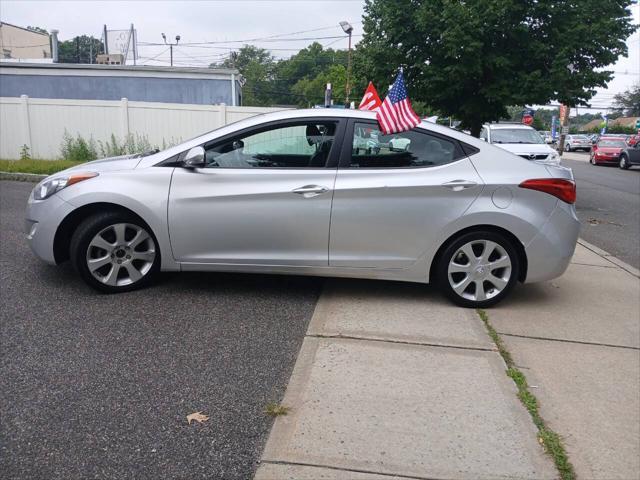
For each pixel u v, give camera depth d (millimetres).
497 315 4914
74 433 3002
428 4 12594
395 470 2779
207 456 2850
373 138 4883
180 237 4906
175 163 4953
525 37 12602
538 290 5688
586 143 51156
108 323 4422
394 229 4828
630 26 13125
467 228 4887
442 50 12680
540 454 2951
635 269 6793
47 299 4898
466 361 3928
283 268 4957
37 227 4992
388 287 5512
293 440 2982
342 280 5680
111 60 28672
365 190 4770
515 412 3320
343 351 4008
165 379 3582
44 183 5082
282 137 4922
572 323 4801
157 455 2848
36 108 15844
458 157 4902
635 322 4883
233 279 5594
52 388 3434
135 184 4867
